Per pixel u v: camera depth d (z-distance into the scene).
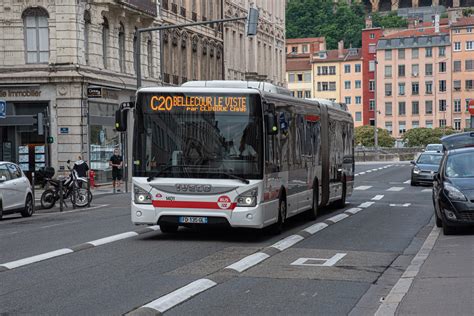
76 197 33.16
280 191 20.30
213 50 70.50
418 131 149.88
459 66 161.88
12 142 47.62
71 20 46.59
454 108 162.38
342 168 29.77
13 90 46.88
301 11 195.50
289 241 18.92
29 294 11.86
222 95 18.59
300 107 22.97
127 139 53.28
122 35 53.19
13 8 46.69
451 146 29.45
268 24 87.50
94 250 17.17
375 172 67.50
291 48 186.12
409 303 10.81
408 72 164.75
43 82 46.62
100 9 49.00
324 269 14.69
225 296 11.84
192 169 18.52
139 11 53.12
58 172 46.81
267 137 18.89
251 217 18.36
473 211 19.44
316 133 25.12
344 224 23.88
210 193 18.42
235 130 18.53
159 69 58.16
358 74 169.62
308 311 10.83
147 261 15.41
